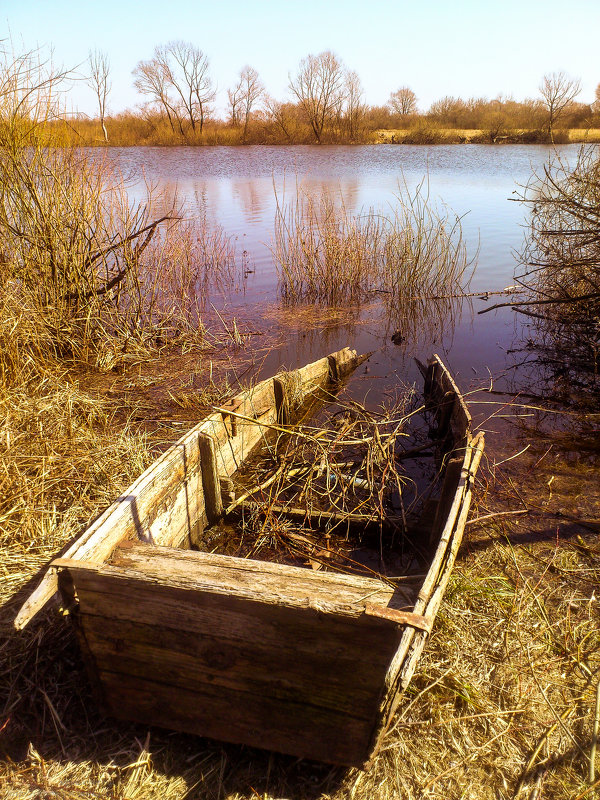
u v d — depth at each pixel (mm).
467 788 2463
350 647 2213
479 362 7715
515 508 4480
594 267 7566
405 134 48344
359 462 5180
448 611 3393
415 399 6633
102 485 4465
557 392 6738
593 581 3668
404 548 4027
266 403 5586
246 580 2561
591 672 3008
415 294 10352
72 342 7102
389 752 2590
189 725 2564
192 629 2377
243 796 2400
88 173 7629
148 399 6348
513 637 3236
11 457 4395
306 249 10953
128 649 2492
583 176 8234
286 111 47562
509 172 25062
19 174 6812
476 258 12086
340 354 7168
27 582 3541
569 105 45844
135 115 48094
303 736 2416
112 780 2463
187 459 3830
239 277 11328
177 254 10422
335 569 3812
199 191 20125
